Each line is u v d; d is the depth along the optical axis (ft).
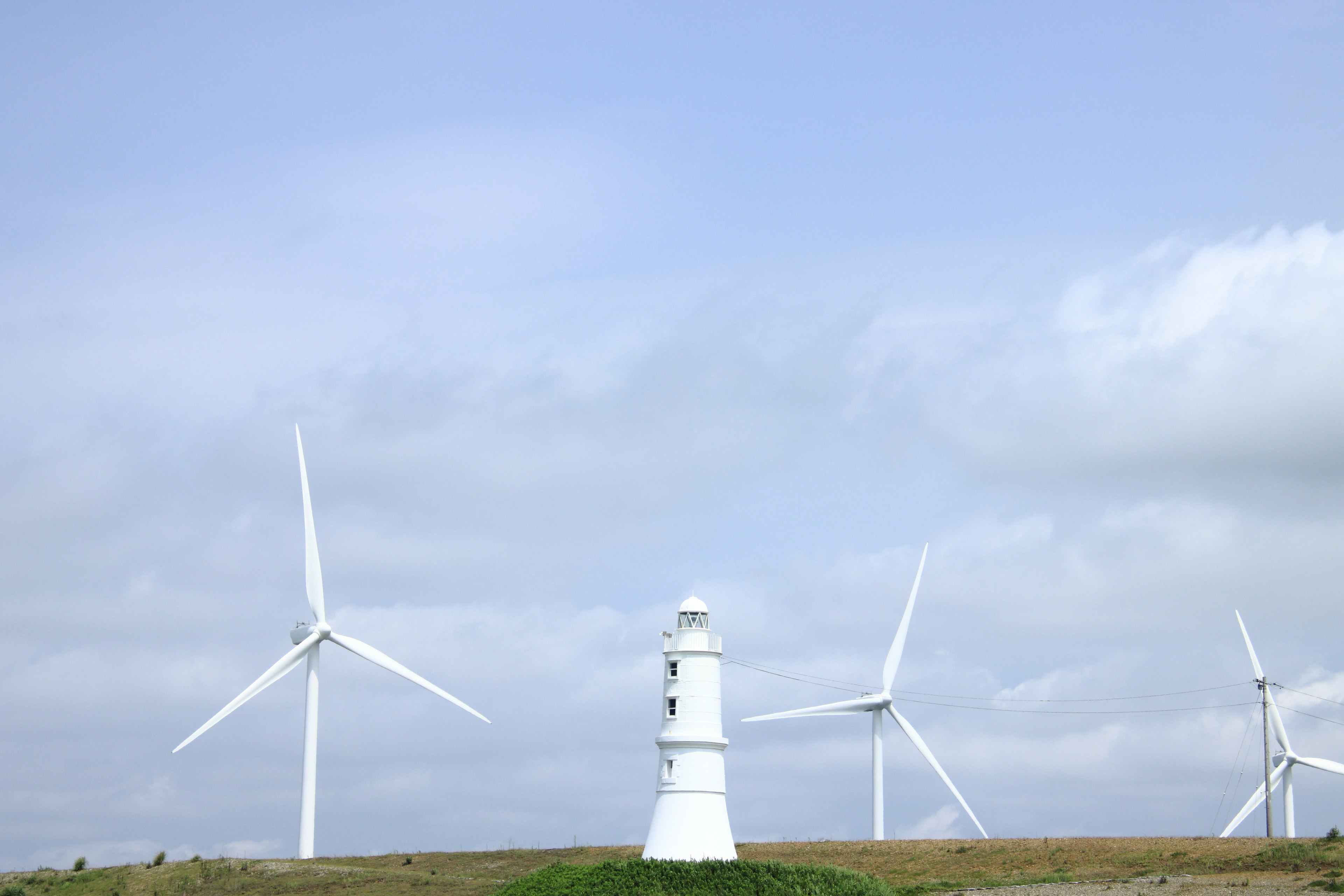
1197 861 244.83
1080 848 263.08
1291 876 226.38
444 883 265.95
